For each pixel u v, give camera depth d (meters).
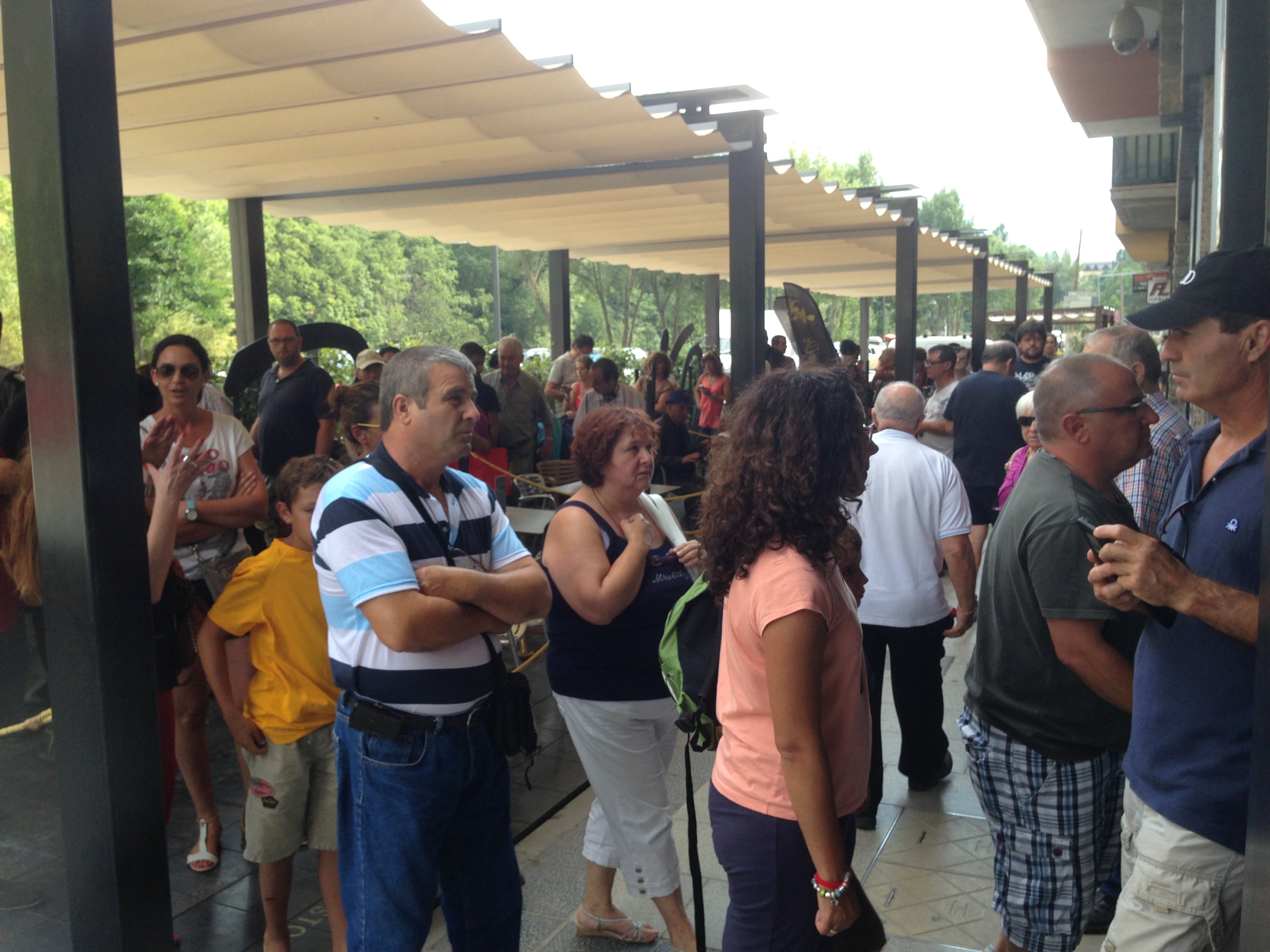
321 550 2.23
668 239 12.97
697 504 7.65
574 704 2.87
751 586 1.86
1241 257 1.90
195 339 3.97
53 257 1.73
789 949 1.93
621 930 3.12
